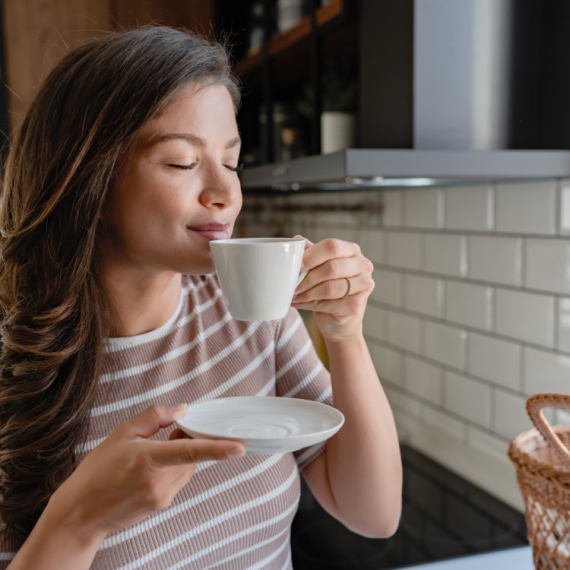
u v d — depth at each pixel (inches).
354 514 33.8
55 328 28.8
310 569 46.4
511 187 54.4
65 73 27.8
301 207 95.7
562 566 31.6
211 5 87.2
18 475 28.5
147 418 20.5
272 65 70.5
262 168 58.9
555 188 49.3
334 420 22.3
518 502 55.2
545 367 51.8
